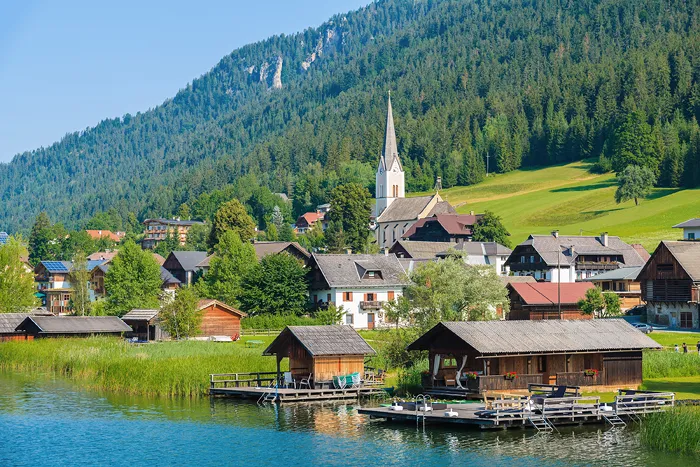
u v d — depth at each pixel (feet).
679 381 286.87
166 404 264.11
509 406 232.12
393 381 287.48
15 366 347.77
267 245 630.33
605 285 545.03
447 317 346.13
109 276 508.12
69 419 241.76
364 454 201.67
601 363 269.85
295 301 475.31
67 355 339.36
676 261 450.71
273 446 209.97
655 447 204.03
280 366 299.79
